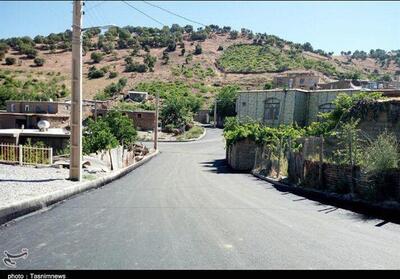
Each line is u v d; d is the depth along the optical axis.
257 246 6.45
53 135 29.45
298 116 30.23
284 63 125.50
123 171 20.25
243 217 8.98
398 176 10.67
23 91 87.94
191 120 67.56
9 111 59.28
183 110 64.00
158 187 15.03
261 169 21.97
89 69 120.69
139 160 29.42
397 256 6.12
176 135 58.75
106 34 158.50
